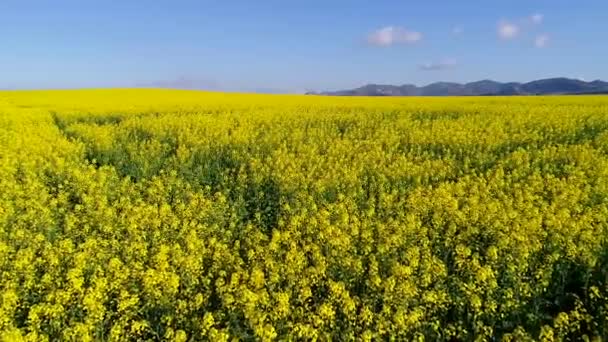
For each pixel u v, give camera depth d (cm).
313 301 900
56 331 791
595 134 2462
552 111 3159
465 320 837
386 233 1107
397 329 753
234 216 1326
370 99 5425
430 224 1238
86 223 1274
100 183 1555
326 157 2006
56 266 991
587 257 950
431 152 2059
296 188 1540
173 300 852
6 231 1238
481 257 1001
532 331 811
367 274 934
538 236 1071
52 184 1722
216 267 984
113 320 825
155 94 5909
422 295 828
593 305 855
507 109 3409
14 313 846
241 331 797
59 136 2403
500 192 1418
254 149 2155
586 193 1390
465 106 3841
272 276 895
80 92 6050
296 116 3117
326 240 1091
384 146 2245
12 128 2577
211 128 2578
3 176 1662
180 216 1320
